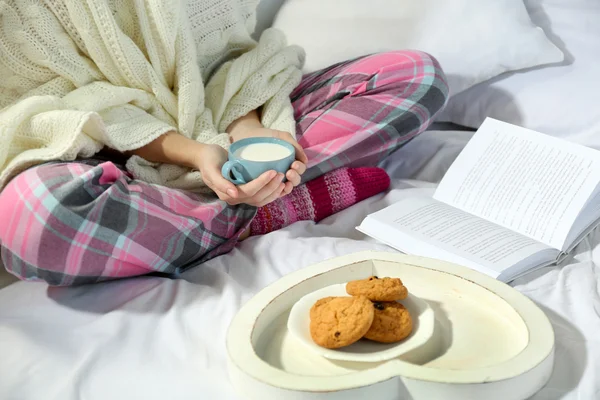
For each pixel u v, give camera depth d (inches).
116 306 40.9
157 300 41.0
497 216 46.4
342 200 51.1
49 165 41.6
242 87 54.3
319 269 38.9
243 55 55.7
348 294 36.9
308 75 62.0
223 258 45.8
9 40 46.9
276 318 37.0
